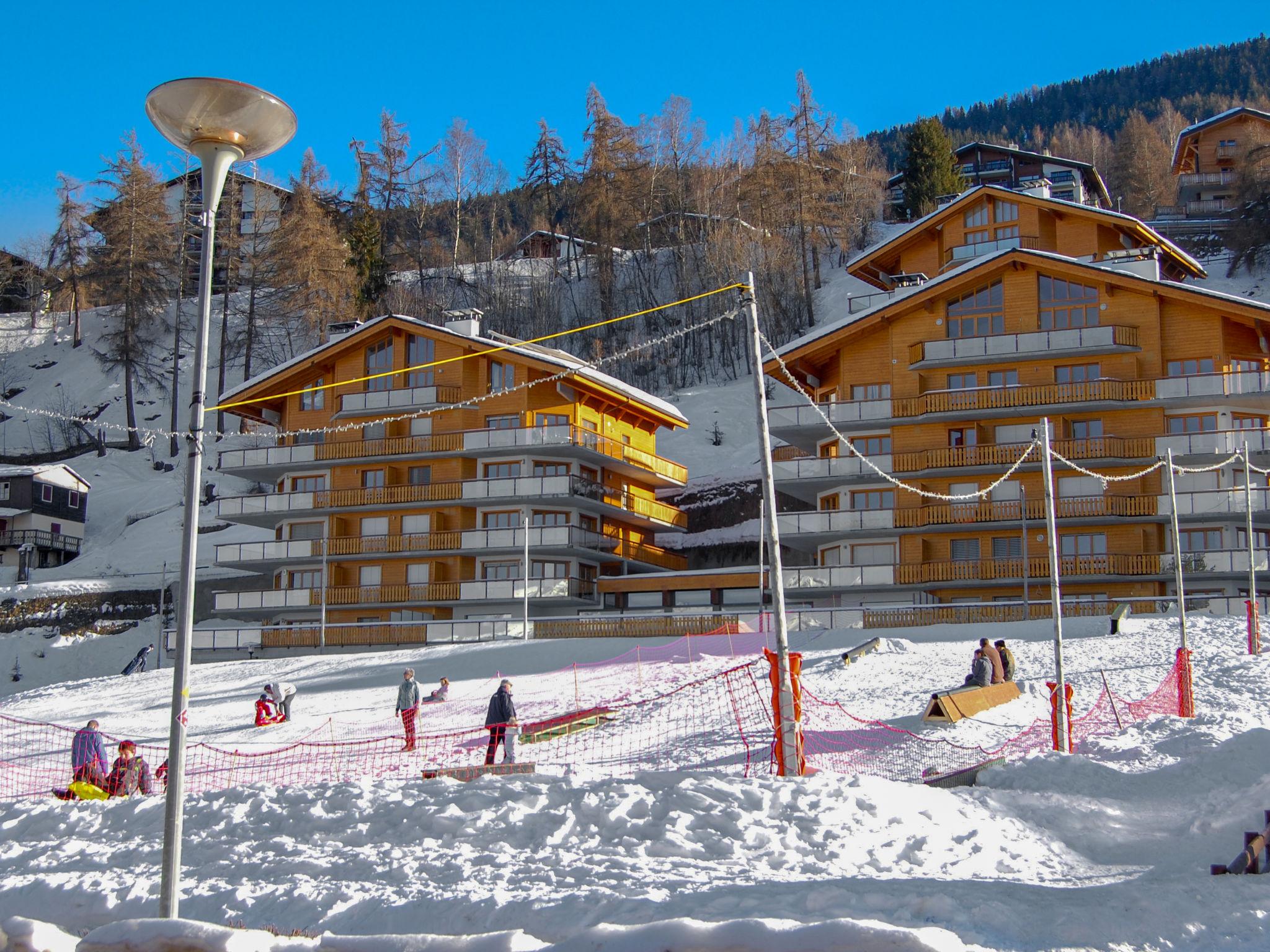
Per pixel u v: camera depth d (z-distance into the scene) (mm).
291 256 104188
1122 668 33188
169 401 105500
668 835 14227
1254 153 96000
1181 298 54812
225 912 12938
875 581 55906
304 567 66812
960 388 58250
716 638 46031
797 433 61000
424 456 64562
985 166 122562
